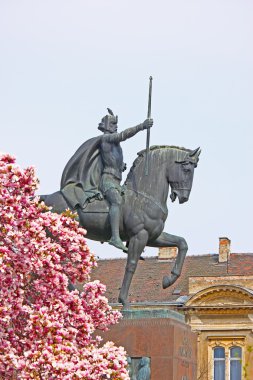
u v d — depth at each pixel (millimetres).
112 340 31609
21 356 28172
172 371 30891
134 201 33094
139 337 31422
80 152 33906
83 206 33250
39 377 27656
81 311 29453
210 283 91625
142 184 33406
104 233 33438
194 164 33625
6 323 28391
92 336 31859
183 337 31828
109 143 33750
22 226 28875
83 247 30078
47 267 29016
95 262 30500
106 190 33219
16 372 28359
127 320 31703
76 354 28391
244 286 90688
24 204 29250
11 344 28562
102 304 30719
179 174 33469
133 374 31219
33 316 28250
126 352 31172
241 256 99812
